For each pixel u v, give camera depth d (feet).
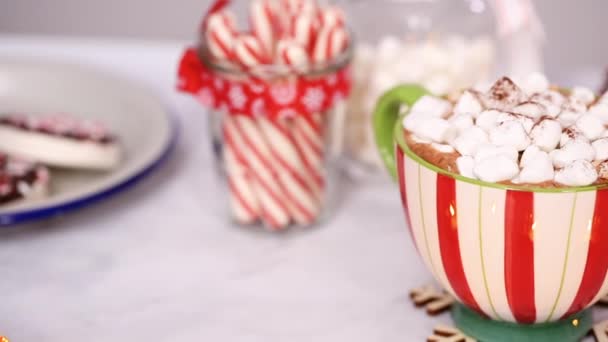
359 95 2.60
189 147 2.82
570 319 1.98
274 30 2.36
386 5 2.69
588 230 1.80
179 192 2.60
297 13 2.36
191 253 2.34
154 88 3.08
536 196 1.77
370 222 2.46
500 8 2.60
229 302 2.16
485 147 1.82
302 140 2.36
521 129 1.82
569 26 4.41
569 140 1.82
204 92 2.37
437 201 1.86
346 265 2.29
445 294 2.14
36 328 2.09
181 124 2.92
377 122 2.16
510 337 1.97
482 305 1.94
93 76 2.95
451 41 2.68
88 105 2.92
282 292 2.19
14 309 2.14
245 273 2.26
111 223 2.46
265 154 2.35
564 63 4.48
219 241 2.39
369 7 2.69
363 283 2.22
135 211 2.52
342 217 2.49
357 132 2.62
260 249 2.36
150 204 2.55
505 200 1.79
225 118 2.37
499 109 1.93
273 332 2.07
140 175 2.49
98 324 2.10
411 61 2.60
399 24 2.68
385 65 2.62
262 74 2.28
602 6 4.33
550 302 1.88
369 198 2.58
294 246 2.37
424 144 1.89
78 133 2.73
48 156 2.69
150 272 2.27
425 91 2.08
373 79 2.58
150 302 2.17
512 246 1.82
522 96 1.94
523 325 1.97
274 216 2.38
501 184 1.79
